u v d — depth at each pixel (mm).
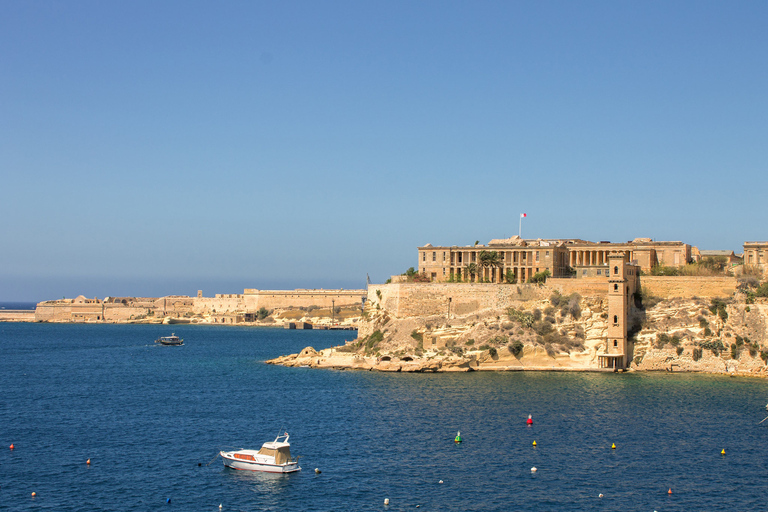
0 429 113375
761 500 80562
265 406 131125
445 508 77688
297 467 90125
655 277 178500
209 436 108125
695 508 78125
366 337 198375
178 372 189375
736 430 110250
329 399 137250
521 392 142000
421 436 106750
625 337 168625
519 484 85125
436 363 172000
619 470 90438
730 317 168875
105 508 77562
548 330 174375
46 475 88438
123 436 108312
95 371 194375
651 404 129125
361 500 79938
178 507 78000
